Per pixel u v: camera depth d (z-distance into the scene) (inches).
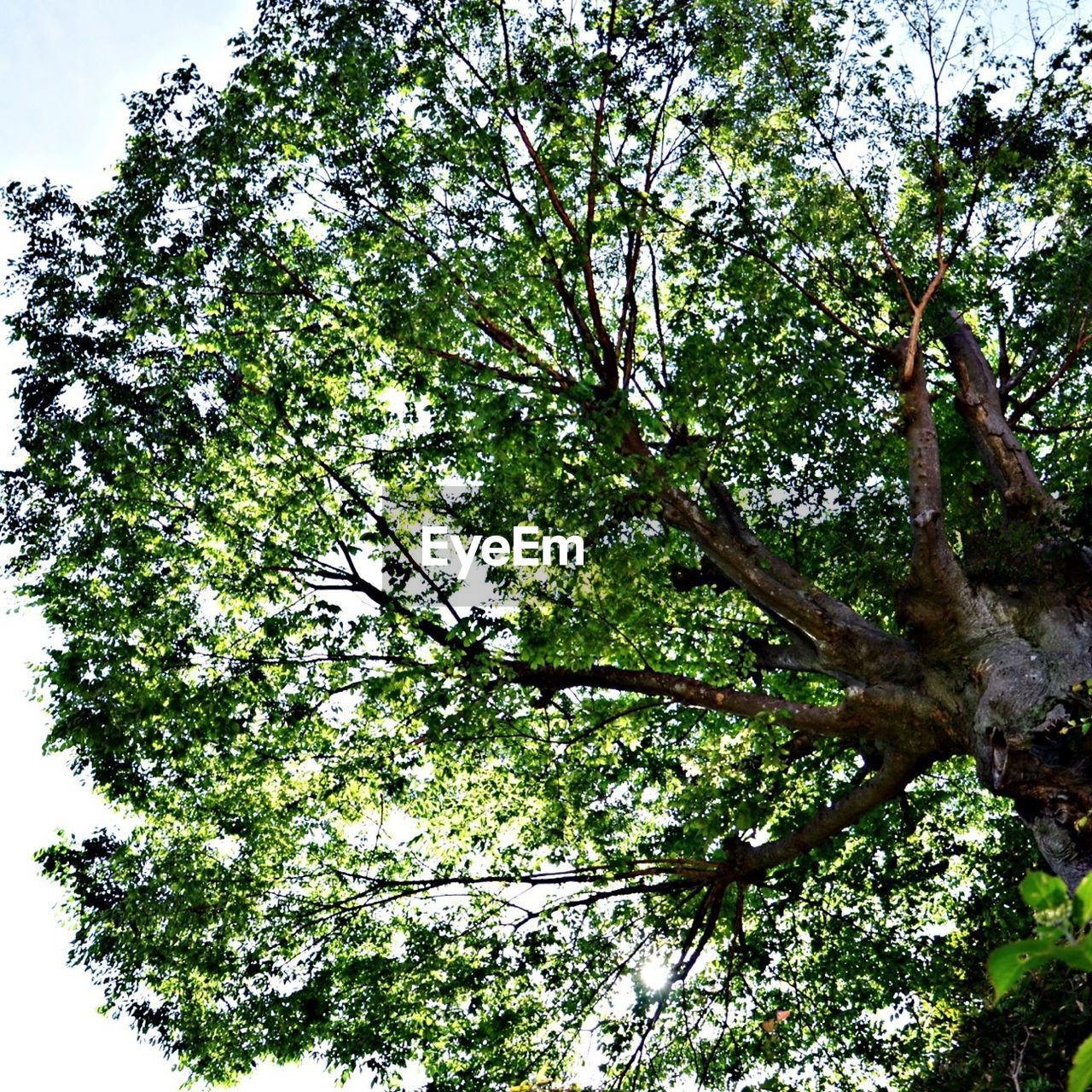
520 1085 499.8
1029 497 466.9
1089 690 377.4
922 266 556.7
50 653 526.0
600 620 466.9
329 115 555.5
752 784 473.4
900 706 431.5
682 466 462.0
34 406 547.2
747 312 521.3
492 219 547.5
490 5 533.0
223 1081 526.0
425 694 541.0
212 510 571.2
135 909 514.3
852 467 567.5
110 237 561.6
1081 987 307.9
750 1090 529.3
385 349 551.8
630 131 527.5
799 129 509.0
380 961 550.9
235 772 566.6
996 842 622.2
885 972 565.6
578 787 566.9
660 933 557.0
